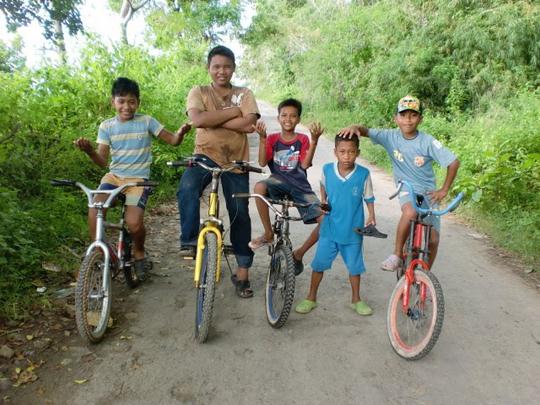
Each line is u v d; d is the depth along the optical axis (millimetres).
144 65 9117
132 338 3570
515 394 3105
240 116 4125
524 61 12922
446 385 3170
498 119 10719
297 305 4180
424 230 3646
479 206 7344
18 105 5527
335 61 19844
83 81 7441
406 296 3484
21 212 4520
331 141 16547
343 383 3146
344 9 23984
